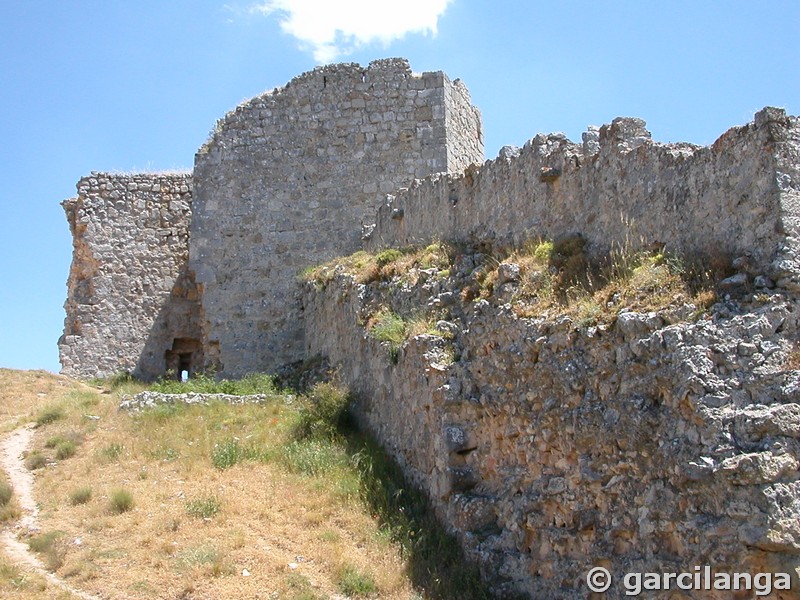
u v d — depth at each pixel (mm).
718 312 8992
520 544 10430
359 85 25469
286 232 25031
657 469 8789
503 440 11445
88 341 27078
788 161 9258
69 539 12078
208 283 24969
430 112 25156
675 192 10773
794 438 8000
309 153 25328
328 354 20219
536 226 14000
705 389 8445
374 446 14906
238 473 14461
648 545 8719
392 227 19828
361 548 11711
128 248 27984
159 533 12086
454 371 12609
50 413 18906
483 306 12797
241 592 10398
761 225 9266
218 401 19203
